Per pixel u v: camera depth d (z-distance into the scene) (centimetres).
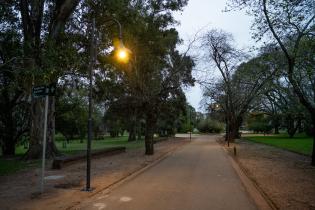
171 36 2603
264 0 1565
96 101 2983
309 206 829
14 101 2700
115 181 1202
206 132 8444
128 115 3341
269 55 1922
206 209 822
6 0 1911
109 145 4122
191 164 1795
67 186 1091
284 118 5656
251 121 8456
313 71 1590
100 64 2452
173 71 2498
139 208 827
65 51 1202
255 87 4131
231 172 1472
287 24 1561
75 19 2156
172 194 993
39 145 2041
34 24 2052
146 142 2428
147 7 2419
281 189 1048
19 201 874
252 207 843
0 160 2047
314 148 1700
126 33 2153
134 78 2416
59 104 3434
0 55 1577
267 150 2823
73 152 2752
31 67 1083
